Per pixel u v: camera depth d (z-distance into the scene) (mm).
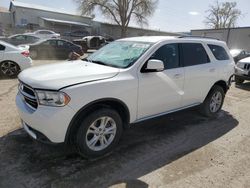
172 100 4395
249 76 9352
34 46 15609
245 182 3182
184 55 4594
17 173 3123
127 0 43125
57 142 3141
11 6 42688
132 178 3150
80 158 3531
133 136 4359
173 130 4730
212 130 4840
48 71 3576
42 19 40938
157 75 3998
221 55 5566
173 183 3092
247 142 4367
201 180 3180
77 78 3264
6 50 8797
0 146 3740
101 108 3436
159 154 3779
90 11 43750
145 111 3992
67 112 3070
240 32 31422
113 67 3844
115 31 47844
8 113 5086
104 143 3598
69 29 43438
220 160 3699
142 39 4496
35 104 3258
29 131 3432
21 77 3596
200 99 5090
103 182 3043
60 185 2941
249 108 6500
